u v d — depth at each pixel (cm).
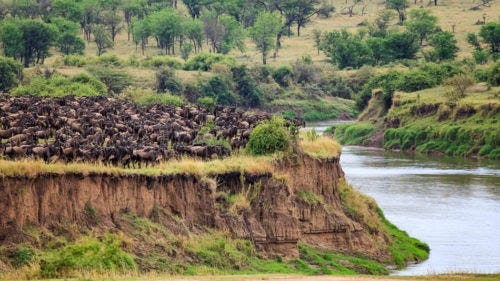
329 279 5841
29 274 5928
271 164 8556
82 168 6950
